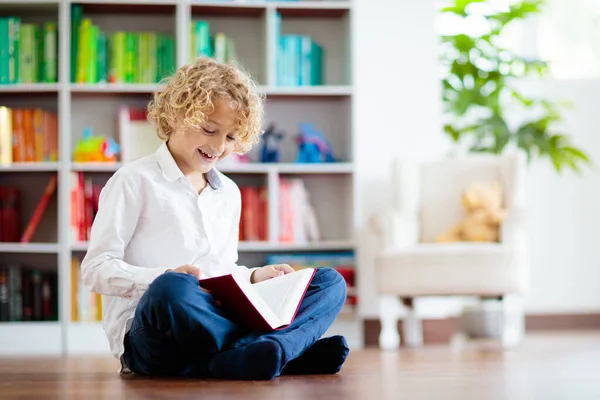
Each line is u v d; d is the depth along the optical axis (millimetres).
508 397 1992
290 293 2309
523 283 4621
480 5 5734
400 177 5031
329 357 2482
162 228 2432
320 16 5246
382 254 4746
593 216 6039
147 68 4938
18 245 4777
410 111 5324
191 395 1964
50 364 3529
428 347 4645
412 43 5340
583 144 6039
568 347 4281
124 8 5008
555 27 6184
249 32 5242
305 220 5020
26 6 4949
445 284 4613
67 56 4840
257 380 2271
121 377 2482
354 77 5020
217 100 2355
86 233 4855
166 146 2477
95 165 4828
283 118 5277
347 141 5145
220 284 2227
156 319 2219
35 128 4891
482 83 5625
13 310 4840
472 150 5582
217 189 2539
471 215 4895
